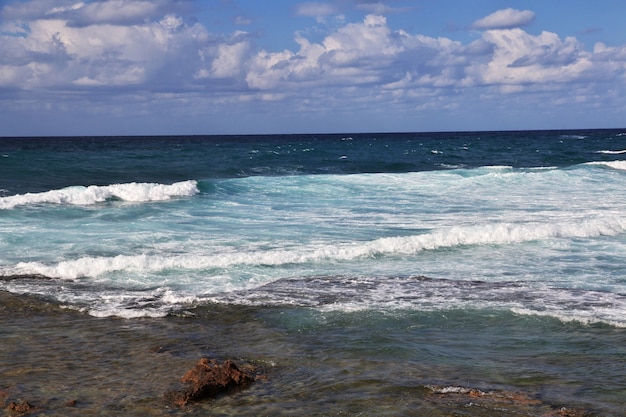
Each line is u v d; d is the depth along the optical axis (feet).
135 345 26.55
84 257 42.68
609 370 23.52
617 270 40.52
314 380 22.54
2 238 49.03
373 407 20.11
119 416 19.47
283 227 55.93
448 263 42.60
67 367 23.79
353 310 31.68
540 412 19.65
